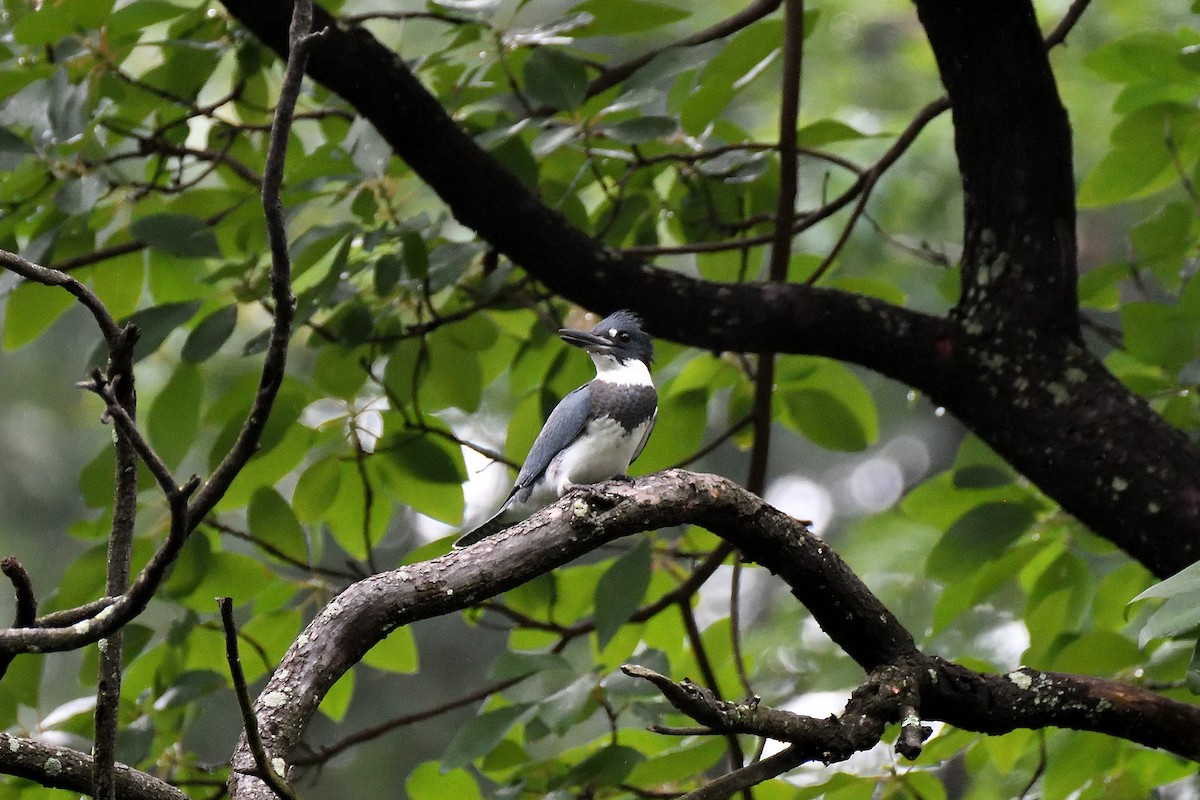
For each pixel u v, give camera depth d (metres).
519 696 12.02
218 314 9.17
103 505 9.60
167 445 9.78
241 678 4.58
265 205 5.03
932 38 8.09
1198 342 9.27
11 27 9.59
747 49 9.64
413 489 10.27
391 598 5.74
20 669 9.20
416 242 9.40
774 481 26.44
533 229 8.78
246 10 8.64
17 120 8.90
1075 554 9.33
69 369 22.14
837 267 12.27
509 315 11.77
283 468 10.02
